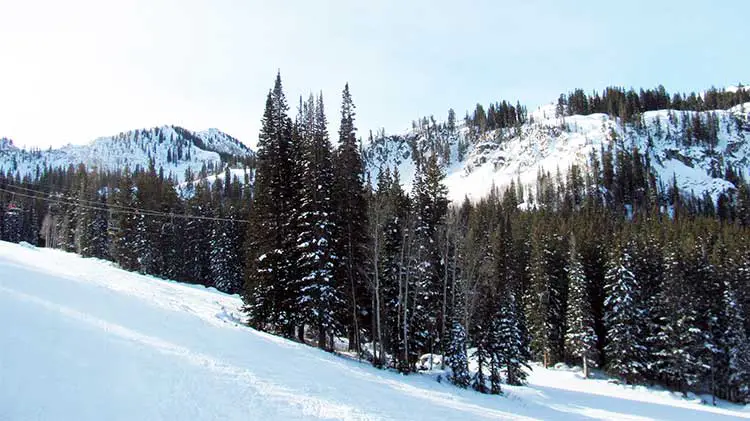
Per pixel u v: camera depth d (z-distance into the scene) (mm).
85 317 20359
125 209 69438
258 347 25125
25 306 19000
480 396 30266
